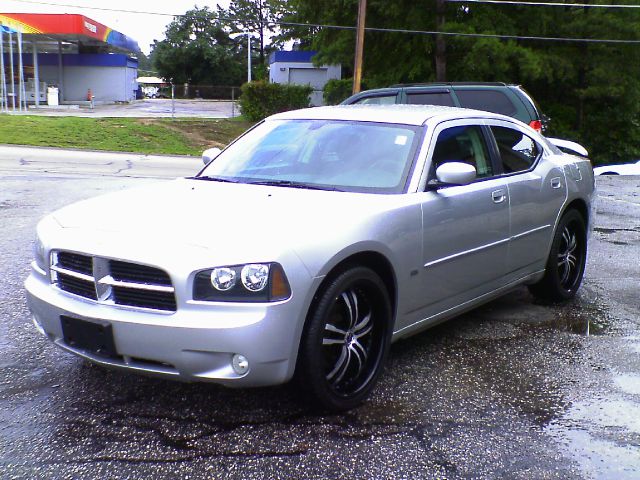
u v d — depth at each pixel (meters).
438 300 4.48
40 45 46.47
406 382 4.20
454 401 3.93
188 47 71.56
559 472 3.17
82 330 3.51
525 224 5.30
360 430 3.55
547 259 5.74
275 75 43.50
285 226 3.54
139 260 3.35
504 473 3.15
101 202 4.16
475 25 28.86
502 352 4.77
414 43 30.17
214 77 73.19
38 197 11.37
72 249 3.57
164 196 4.18
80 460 3.18
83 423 3.55
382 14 29.72
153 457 3.22
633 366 4.54
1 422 3.54
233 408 3.77
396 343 4.93
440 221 4.35
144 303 3.39
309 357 3.50
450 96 11.42
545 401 3.96
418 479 3.08
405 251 4.07
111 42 46.12
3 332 4.87
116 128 29.16
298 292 3.37
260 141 5.13
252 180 4.61
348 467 3.17
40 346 4.63
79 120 30.39
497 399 3.97
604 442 3.47
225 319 3.25
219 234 3.46
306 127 5.05
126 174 16.17
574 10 30.95
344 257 3.61
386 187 4.30
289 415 3.70
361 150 4.62
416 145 4.54
